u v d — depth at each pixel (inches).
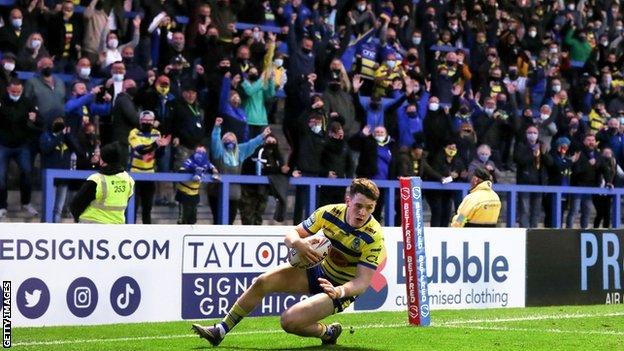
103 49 1365.7
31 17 1350.9
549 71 1761.8
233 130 1320.1
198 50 1390.3
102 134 1264.8
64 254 831.7
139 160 1212.5
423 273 879.7
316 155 1311.5
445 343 745.6
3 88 1195.9
